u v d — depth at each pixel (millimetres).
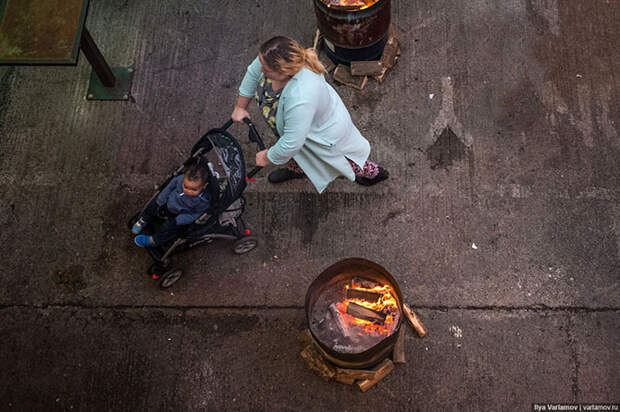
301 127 3465
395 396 4355
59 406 4410
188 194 3781
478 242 4816
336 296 4375
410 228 4887
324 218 4957
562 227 4844
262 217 4984
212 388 4438
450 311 4605
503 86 5391
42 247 4934
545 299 4613
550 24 5637
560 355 4426
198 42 5703
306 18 5773
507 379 4371
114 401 4422
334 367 4301
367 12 4703
